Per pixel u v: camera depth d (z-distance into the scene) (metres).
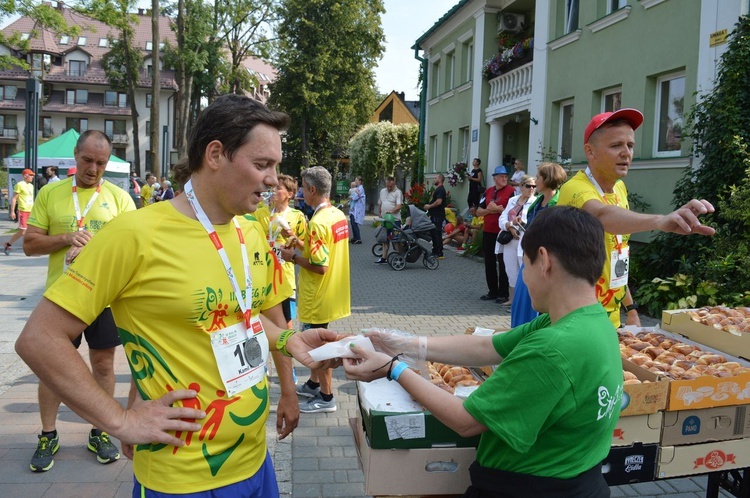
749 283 7.73
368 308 9.61
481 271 13.68
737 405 2.69
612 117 3.29
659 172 10.46
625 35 11.53
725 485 3.13
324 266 4.88
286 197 5.23
